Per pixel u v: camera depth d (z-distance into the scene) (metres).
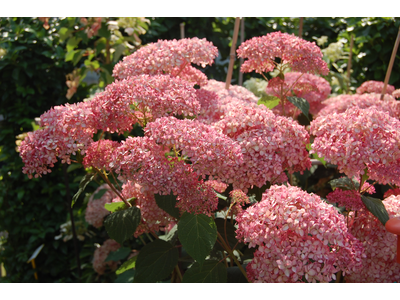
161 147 0.52
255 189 0.62
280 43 0.66
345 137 0.52
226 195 0.66
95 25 1.24
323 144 0.54
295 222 0.44
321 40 1.47
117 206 0.66
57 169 1.55
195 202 0.48
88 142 0.54
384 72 1.33
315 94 0.98
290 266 0.44
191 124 0.51
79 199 1.55
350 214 0.61
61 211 1.57
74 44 1.36
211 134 0.50
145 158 0.48
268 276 0.46
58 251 1.56
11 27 1.49
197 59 0.65
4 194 1.51
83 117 0.52
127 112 0.54
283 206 0.47
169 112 0.56
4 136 1.54
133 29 1.28
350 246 0.47
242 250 0.71
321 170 1.00
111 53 1.41
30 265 1.56
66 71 1.61
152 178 0.47
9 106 1.58
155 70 0.63
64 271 1.57
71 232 1.42
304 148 0.59
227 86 0.86
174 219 0.62
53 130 0.50
